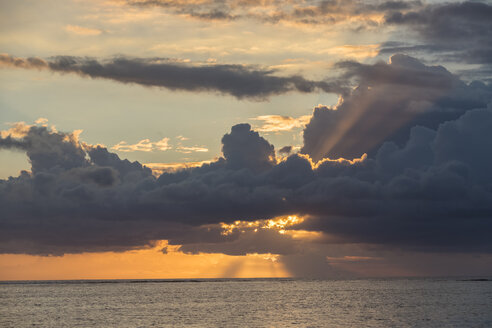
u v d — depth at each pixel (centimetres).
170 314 14812
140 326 12269
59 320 13625
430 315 14100
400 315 14188
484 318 13438
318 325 12225
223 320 13212
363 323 12525
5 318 14162
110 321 13275
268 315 14338
